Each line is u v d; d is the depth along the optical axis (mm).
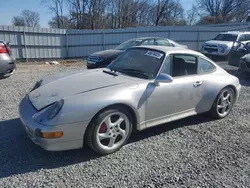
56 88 3049
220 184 2445
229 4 48656
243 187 2412
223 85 4102
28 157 2814
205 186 2404
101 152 2859
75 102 2633
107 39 15820
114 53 7723
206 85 3877
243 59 8008
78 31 14938
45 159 2789
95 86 2980
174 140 3398
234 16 48031
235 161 2893
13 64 6781
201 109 3934
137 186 2367
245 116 4473
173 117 3557
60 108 2568
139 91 3043
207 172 2645
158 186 2377
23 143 3137
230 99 4371
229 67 10570
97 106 2686
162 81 3197
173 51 3604
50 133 2504
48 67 10922
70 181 2410
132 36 16406
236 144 3338
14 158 2781
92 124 2709
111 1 38250
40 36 13680
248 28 21016
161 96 3260
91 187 2330
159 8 42156
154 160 2848
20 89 6020
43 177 2459
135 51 3934
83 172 2566
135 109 3006
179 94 3480
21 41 13086
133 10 40719
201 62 3945
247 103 5285
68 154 2908
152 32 16953
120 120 2947
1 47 6418
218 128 3885
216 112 4164
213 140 3441
